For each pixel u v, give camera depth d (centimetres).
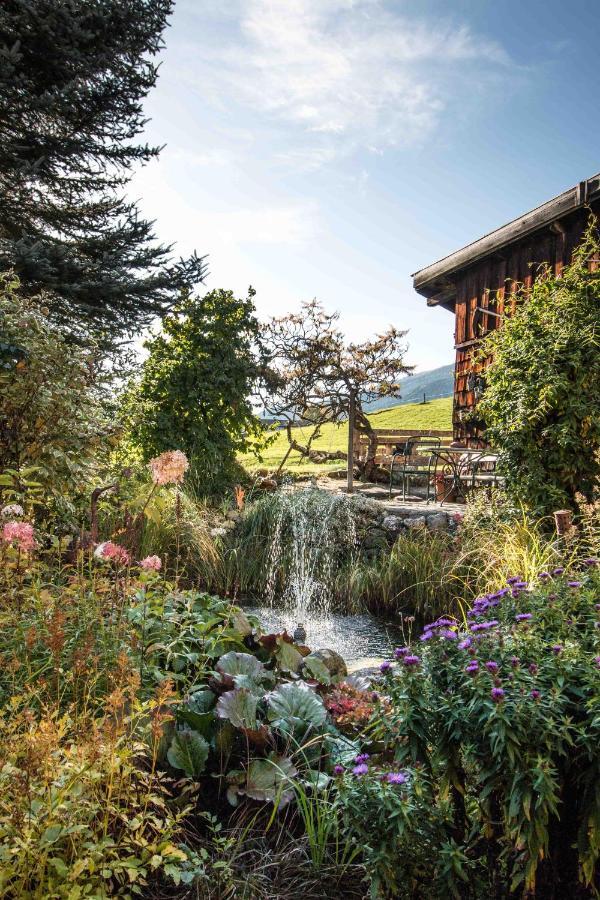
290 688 292
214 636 333
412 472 909
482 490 772
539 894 187
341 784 202
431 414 2141
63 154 990
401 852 188
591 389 631
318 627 596
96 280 922
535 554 545
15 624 276
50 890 159
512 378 675
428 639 207
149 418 918
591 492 627
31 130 970
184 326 1018
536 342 654
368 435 1205
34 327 538
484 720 180
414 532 746
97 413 600
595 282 659
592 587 239
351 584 677
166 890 204
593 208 865
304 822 244
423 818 193
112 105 1029
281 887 214
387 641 556
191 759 248
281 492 827
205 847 227
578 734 178
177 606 364
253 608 648
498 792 192
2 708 235
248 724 264
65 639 277
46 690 245
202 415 984
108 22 985
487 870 196
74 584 316
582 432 630
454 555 661
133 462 903
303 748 267
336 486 1068
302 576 696
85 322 895
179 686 313
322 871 220
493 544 616
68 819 172
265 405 1135
